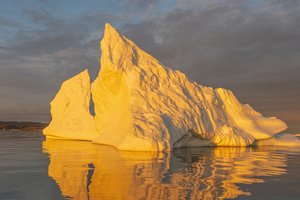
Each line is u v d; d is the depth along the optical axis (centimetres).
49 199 654
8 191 725
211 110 2397
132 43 2436
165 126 1877
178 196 673
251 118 2605
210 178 891
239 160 1366
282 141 2594
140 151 1716
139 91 2116
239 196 689
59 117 3059
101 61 2348
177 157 1460
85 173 962
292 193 725
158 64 2372
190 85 2417
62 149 1873
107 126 2450
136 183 805
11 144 2358
